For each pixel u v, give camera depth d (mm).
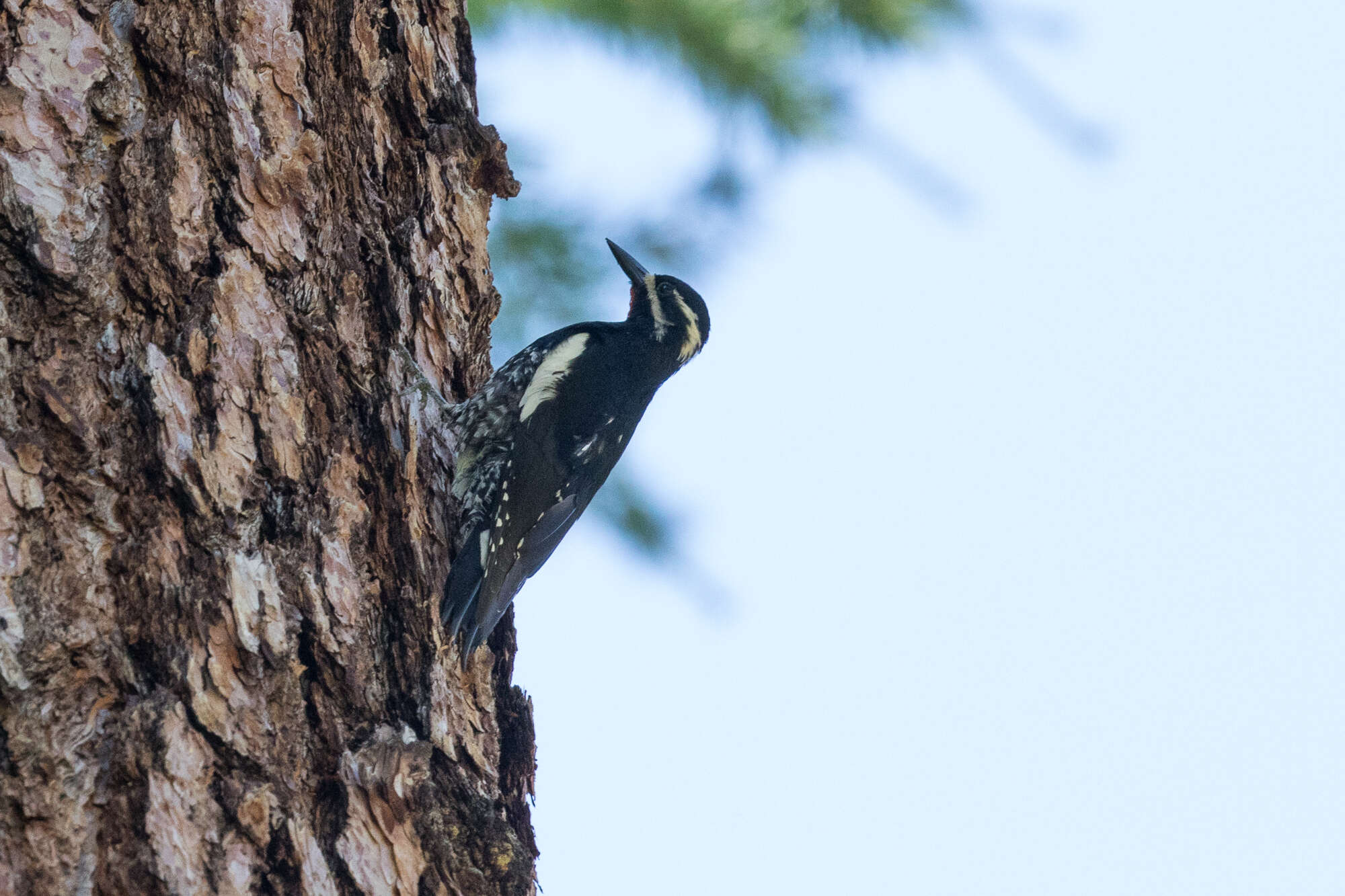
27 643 5699
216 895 5730
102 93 6832
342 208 8242
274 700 6395
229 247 7207
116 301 6574
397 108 9156
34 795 5492
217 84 7367
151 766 5789
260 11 7750
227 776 6059
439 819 6836
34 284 6312
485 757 8016
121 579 6117
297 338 7484
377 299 8422
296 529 7023
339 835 6406
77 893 5438
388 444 7914
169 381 6598
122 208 6770
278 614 6582
